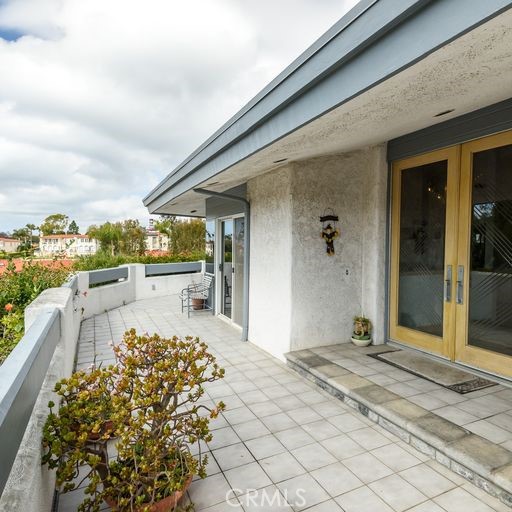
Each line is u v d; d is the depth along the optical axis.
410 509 2.03
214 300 7.50
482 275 3.35
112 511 1.80
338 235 4.48
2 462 1.05
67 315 3.28
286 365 4.32
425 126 3.51
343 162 4.49
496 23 1.30
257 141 2.92
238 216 6.02
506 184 3.10
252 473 2.37
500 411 2.76
